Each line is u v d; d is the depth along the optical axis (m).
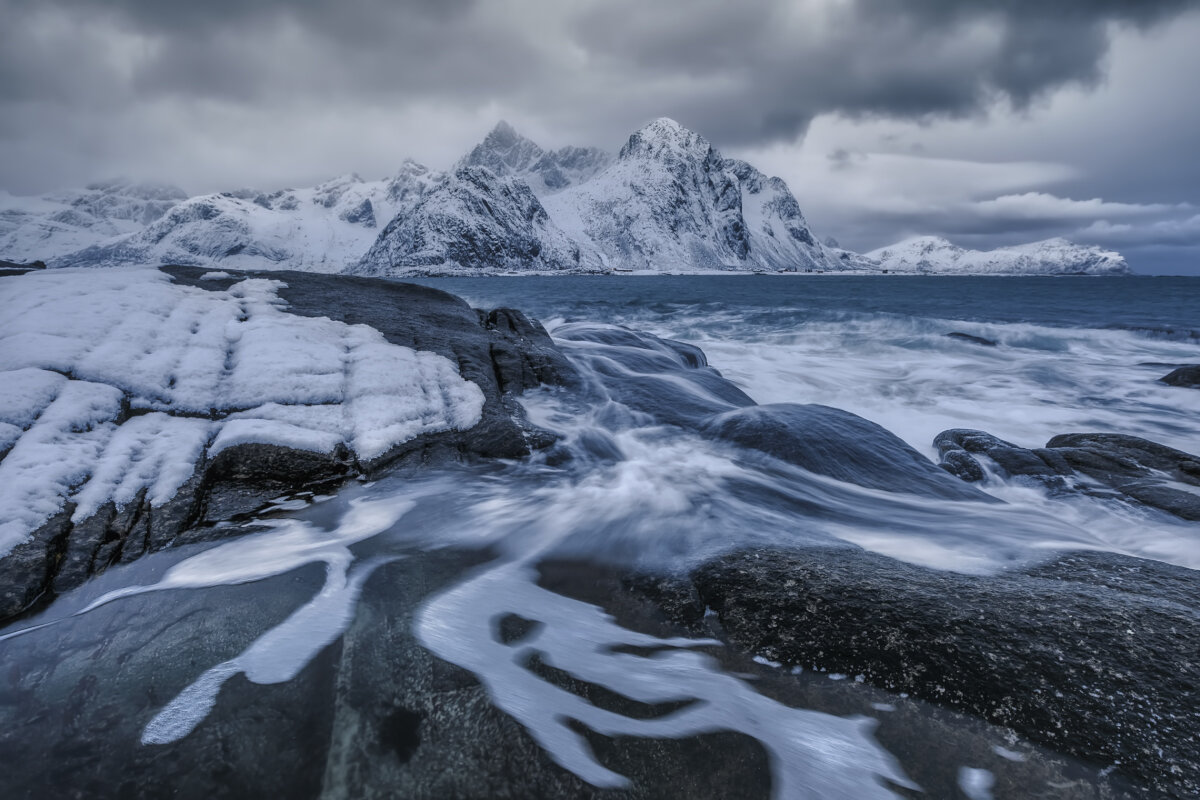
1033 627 2.59
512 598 3.10
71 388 4.44
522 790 1.86
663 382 7.80
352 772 1.92
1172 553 4.16
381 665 2.50
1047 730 2.04
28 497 3.47
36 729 2.11
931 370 12.66
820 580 3.09
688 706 2.26
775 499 4.59
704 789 1.88
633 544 3.75
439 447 5.24
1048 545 3.82
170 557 3.49
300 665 2.49
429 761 1.97
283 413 5.02
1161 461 5.96
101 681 2.38
